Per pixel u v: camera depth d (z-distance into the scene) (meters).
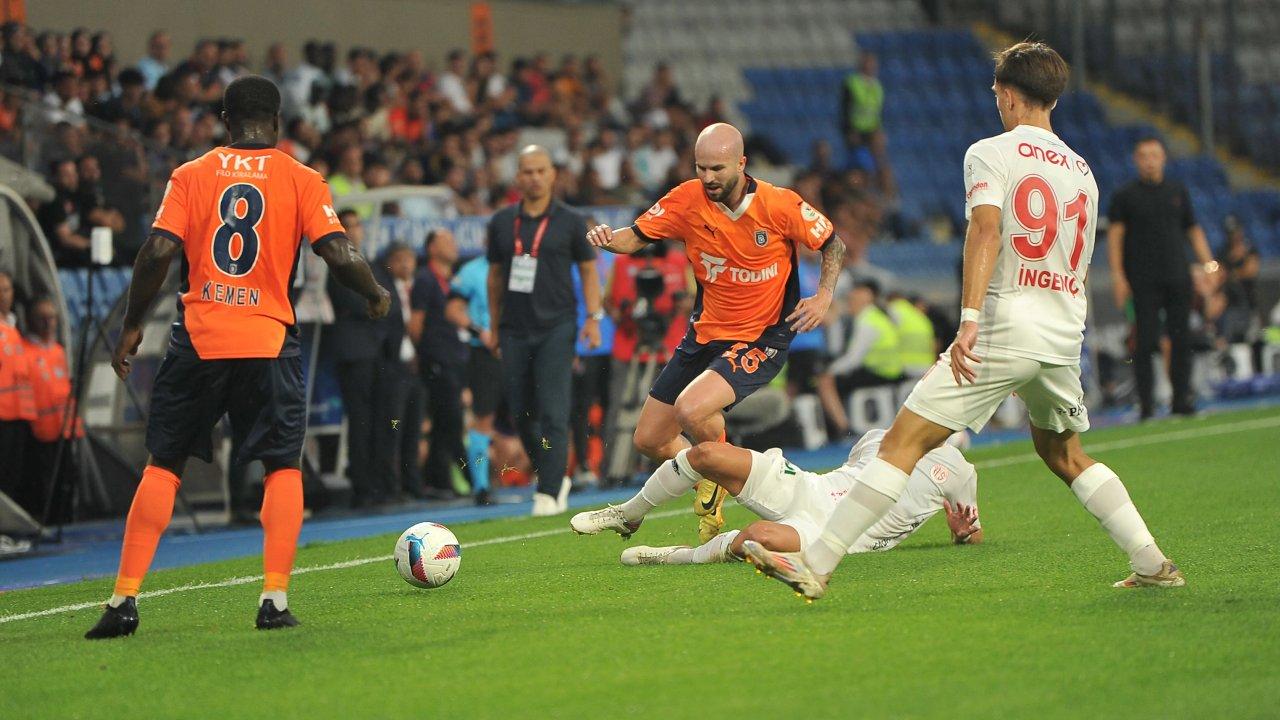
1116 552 24.66
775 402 51.88
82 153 41.91
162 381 19.94
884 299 59.78
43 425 37.53
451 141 59.84
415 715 14.78
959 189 94.44
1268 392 67.31
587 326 36.53
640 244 26.19
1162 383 64.44
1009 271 18.88
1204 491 33.38
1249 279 69.69
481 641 18.39
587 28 85.56
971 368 18.83
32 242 37.47
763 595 21.03
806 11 105.38
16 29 50.22
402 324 42.88
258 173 20.00
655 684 15.62
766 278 25.94
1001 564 23.64
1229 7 100.25
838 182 75.12
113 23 66.12
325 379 43.47
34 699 16.28
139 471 39.00
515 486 48.06
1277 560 23.02
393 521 38.72
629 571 24.41
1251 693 14.61
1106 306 64.06
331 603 22.25
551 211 36.06
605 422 45.47
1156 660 16.05
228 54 59.84
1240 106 102.81
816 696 14.85
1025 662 16.09
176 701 15.89
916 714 14.07
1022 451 46.38
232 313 19.72
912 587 21.44
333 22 74.56
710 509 26.19
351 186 52.00
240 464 20.34
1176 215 51.75
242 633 19.69
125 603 19.86
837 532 18.95
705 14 103.75
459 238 48.62
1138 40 107.62
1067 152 19.36
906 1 108.06
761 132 95.94
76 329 41.12
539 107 72.62
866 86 84.50
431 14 78.69
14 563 31.98
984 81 101.62
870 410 57.84
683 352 26.86
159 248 19.55
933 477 25.62
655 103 79.00
